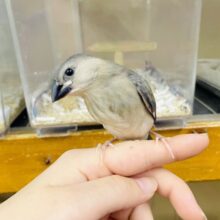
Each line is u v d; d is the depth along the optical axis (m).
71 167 0.11
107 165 0.11
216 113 0.16
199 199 0.24
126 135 0.13
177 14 0.15
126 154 0.11
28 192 0.09
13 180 0.15
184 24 0.15
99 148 0.12
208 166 0.15
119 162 0.11
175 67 0.16
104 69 0.12
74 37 0.15
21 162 0.15
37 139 0.15
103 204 0.09
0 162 0.15
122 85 0.12
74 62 0.12
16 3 0.13
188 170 0.15
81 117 0.14
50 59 0.15
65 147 0.15
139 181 0.10
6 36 0.17
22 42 0.14
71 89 0.12
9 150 0.15
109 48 0.16
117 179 0.10
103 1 0.15
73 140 0.15
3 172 0.15
